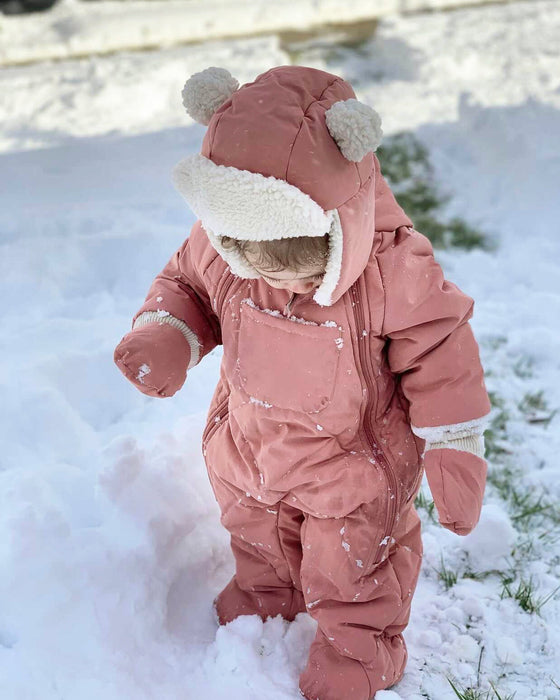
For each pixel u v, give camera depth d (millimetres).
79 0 8070
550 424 3102
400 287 1772
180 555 2244
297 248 1636
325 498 1879
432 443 1867
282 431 1871
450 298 1790
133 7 7922
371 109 1566
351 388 1818
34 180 4641
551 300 3816
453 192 4941
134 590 2064
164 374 1959
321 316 1788
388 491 1884
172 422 2828
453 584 2320
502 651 2078
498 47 7000
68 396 2945
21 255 3711
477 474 1839
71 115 5641
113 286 3705
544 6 8094
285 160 1550
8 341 3178
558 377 3381
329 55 6961
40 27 7445
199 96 1682
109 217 4105
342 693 1882
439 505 1853
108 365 3020
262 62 6500
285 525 2004
